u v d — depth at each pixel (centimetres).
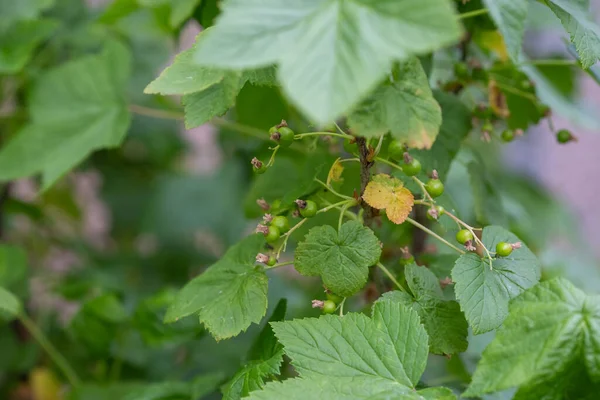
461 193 95
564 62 85
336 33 66
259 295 77
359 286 75
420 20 66
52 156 95
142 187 137
